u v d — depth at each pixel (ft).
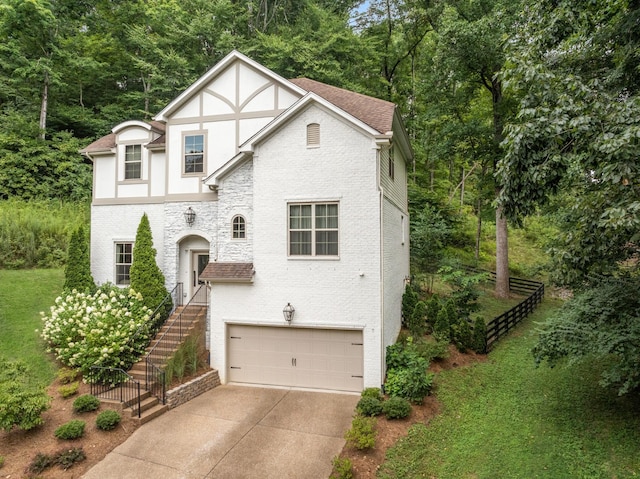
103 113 96.22
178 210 49.98
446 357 41.04
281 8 111.55
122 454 28.66
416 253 71.77
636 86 26.32
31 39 86.17
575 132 22.90
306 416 34.45
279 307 40.63
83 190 81.87
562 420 30.42
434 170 111.14
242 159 43.52
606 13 26.94
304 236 40.45
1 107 89.20
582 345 27.71
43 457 26.99
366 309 38.40
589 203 24.90
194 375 40.29
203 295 49.85
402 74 105.60
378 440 28.84
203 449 29.30
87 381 36.29
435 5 79.30
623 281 29.19
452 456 27.30
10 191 75.41
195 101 50.16
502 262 70.79
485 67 64.75
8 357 38.63
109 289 49.16
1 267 56.85
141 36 94.12
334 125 39.58
